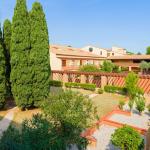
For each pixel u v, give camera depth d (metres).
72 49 57.47
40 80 18.67
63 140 8.47
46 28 19.27
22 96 18.27
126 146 10.55
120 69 49.97
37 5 18.81
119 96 24.09
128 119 16.78
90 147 12.29
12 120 16.27
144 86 25.41
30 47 18.66
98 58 54.69
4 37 20.70
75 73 31.20
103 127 15.32
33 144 6.46
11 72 18.39
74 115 9.79
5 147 5.89
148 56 52.94
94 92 26.84
